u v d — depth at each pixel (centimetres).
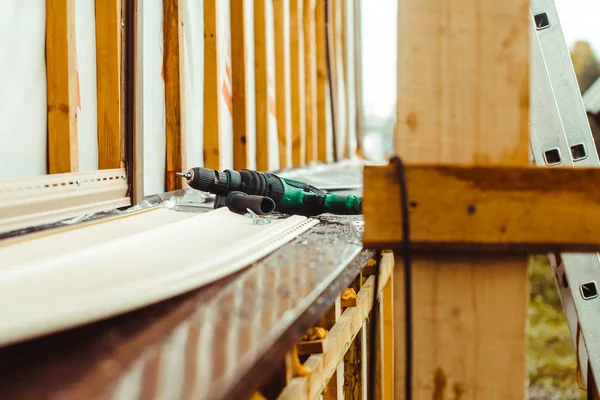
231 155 341
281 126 428
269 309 88
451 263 81
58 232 126
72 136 166
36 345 76
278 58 418
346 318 133
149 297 87
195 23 274
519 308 80
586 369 164
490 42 77
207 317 85
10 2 152
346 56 685
